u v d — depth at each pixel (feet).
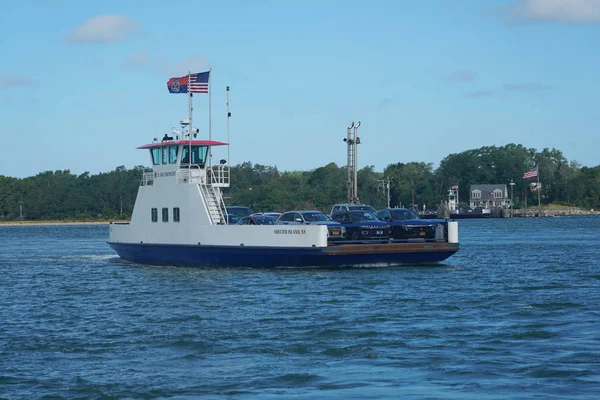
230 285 163.94
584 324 110.73
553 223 629.92
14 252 327.47
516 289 152.05
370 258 188.65
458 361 90.38
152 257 217.36
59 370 90.53
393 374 85.61
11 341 107.86
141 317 126.52
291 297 144.05
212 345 101.71
